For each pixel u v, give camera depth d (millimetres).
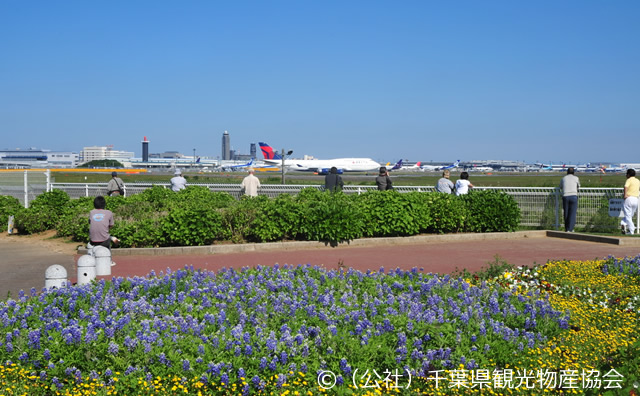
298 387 5418
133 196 22312
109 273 11805
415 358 5875
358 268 12641
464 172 20297
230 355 5820
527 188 20578
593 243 16859
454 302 7621
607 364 6133
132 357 5801
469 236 17625
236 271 10555
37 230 20062
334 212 15977
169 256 14414
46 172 28922
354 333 6508
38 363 5812
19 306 7695
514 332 6676
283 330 6516
